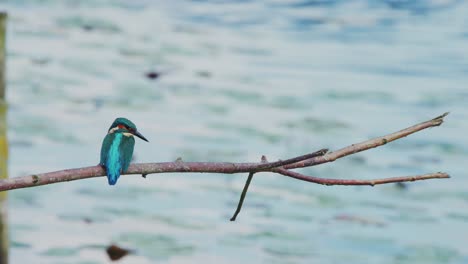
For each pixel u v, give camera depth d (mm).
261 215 14492
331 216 14539
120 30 30312
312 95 23500
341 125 20750
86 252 12797
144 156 18141
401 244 13531
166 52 28000
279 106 22219
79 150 18156
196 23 32719
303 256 12906
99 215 14211
